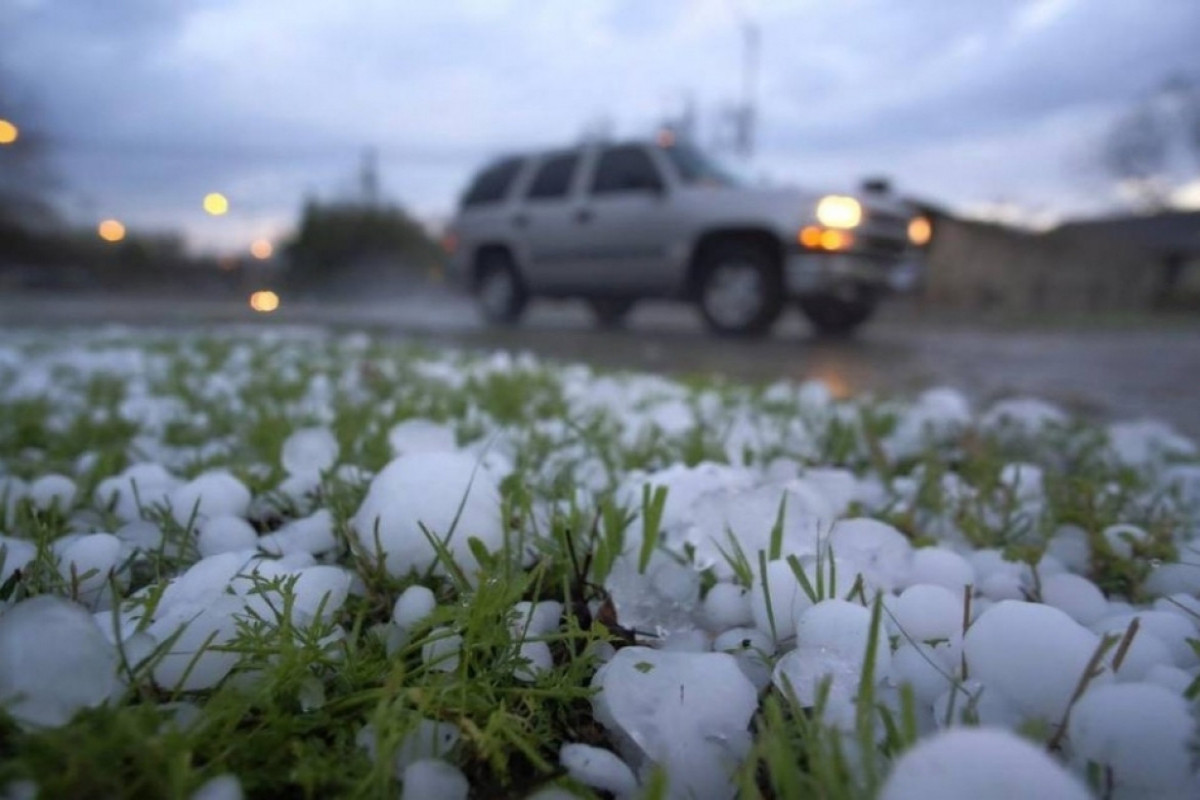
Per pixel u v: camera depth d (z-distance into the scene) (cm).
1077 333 931
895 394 322
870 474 158
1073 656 63
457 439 172
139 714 57
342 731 62
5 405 202
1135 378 403
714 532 99
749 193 602
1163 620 78
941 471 144
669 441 164
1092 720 57
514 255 754
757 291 605
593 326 797
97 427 177
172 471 143
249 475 125
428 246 2219
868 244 595
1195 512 135
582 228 694
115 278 2602
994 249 1541
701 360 468
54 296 1831
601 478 135
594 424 170
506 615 76
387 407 219
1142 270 1933
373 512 93
